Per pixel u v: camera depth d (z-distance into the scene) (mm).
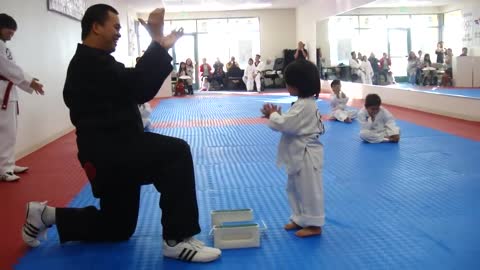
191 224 2707
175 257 2738
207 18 20938
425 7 11336
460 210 3471
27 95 6480
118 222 2965
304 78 2914
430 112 9672
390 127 6375
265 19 20984
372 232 3090
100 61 2613
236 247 2895
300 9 20266
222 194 4109
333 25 16234
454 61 10211
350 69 15195
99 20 2641
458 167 4824
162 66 2545
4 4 5848
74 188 4496
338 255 2742
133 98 2639
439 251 2748
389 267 2559
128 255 2834
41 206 2949
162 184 2697
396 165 5000
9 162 4855
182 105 12883
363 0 13273
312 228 3053
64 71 8609
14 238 3201
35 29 7051
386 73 13320
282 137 3104
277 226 3260
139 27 20531
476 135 6723
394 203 3689
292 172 3020
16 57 6234
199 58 21234
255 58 19547
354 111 8750
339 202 3754
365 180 4418
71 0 9133
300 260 2689
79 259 2791
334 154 5684
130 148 2641
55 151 6574
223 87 19938
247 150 6113
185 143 2752
